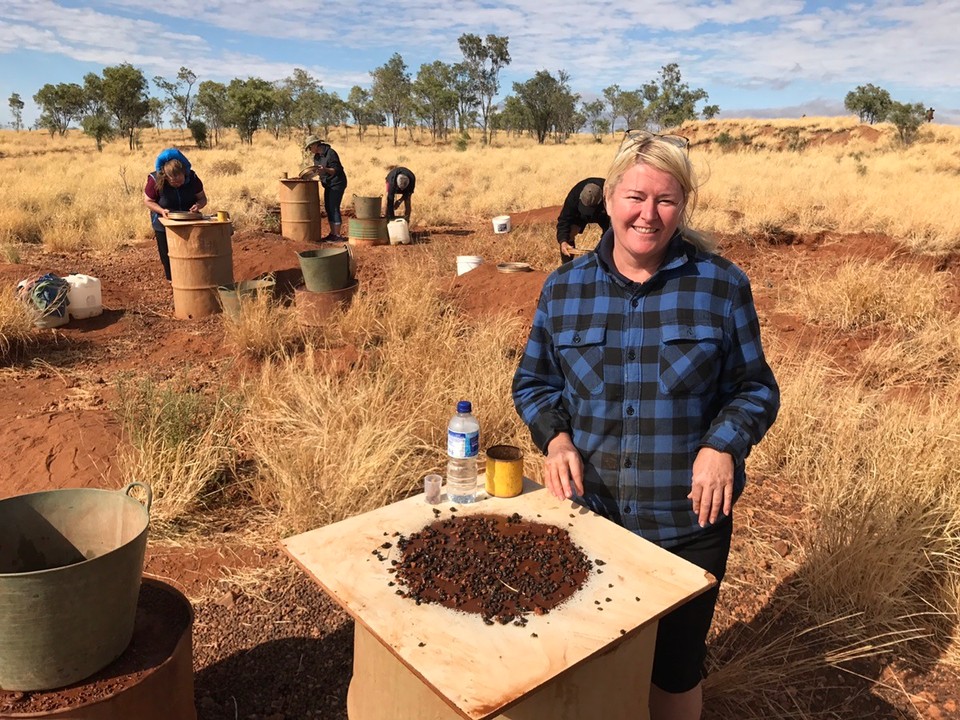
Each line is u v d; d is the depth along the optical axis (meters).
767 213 10.94
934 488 3.79
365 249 11.40
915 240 9.41
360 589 1.80
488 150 40.81
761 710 2.79
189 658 2.36
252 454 4.49
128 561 2.09
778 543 3.79
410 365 5.53
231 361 6.05
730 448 1.93
